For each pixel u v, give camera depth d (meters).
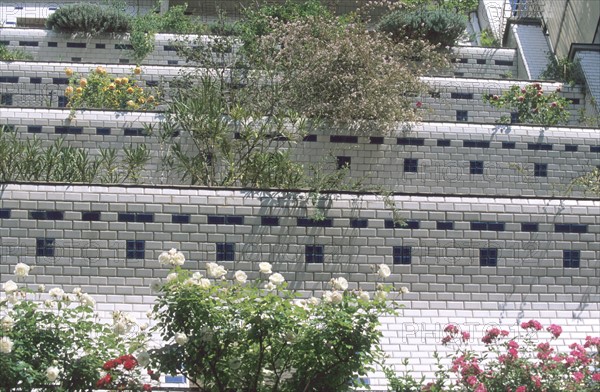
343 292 14.69
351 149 21.81
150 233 17.03
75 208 16.98
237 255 17.16
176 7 31.80
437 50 30.59
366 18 34.41
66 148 19.48
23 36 30.12
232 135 21.23
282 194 17.36
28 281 16.83
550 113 25.30
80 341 14.08
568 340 17.00
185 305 13.73
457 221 17.45
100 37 30.23
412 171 21.86
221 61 26.66
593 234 17.59
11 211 16.92
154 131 21.41
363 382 14.41
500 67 30.98
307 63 23.08
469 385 14.67
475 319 17.17
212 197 17.22
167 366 13.83
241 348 14.10
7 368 13.23
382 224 17.38
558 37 31.70
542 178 22.06
